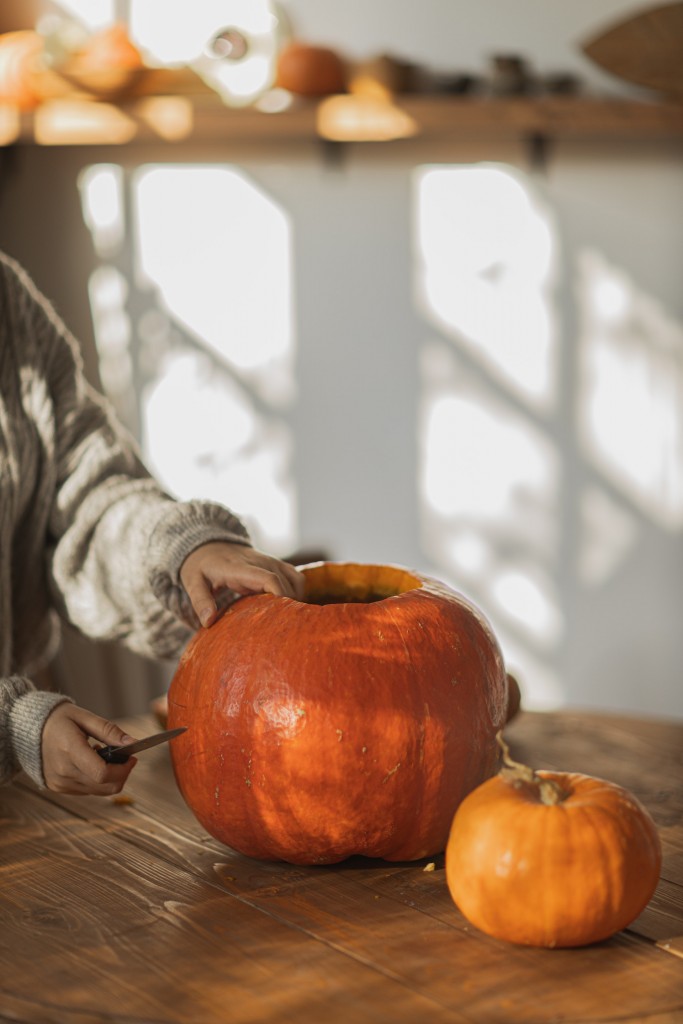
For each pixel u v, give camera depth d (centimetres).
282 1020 74
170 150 271
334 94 245
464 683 95
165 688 283
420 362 275
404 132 241
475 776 96
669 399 265
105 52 239
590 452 271
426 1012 75
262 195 272
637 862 82
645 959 82
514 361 271
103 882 97
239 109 241
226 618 99
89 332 277
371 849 96
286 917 89
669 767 128
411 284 272
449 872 85
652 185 258
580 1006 75
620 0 250
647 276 262
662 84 240
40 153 269
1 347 122
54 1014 75
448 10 257
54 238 273
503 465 275
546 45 254
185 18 261
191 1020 74
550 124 240
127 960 82
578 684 280
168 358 279
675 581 271
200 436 282
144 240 274
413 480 279
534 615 279
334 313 276
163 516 113
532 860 81
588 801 84
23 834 108
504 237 266
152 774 124
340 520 283
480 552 279
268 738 91
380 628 94
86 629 125
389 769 91
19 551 126
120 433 130
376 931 87
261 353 278
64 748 95
